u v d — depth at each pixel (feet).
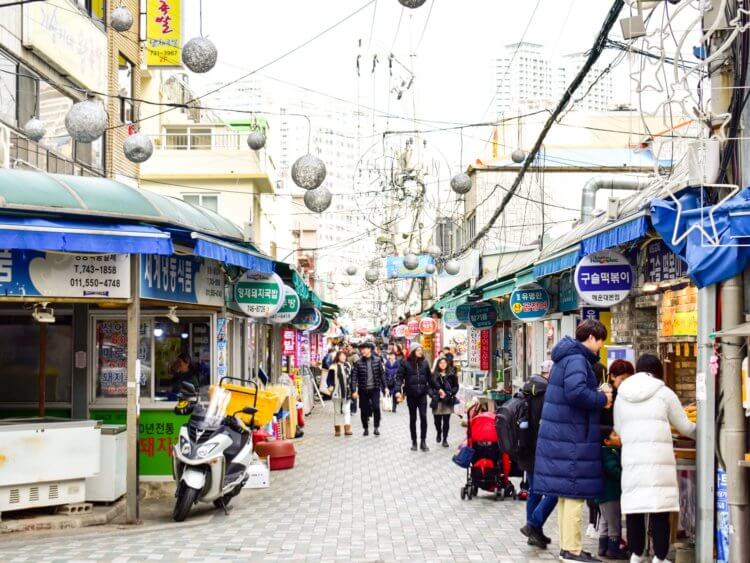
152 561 27.32
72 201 31.30
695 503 26.09
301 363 102.83
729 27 22.67
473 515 35.94
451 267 79.92
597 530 31.14
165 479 44.09
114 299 33.71
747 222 22.81
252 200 113.29
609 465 27.53
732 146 24.56
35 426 33.60
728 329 24.25
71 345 44.45
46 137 50.01
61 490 34.35
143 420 44.34
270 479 46.98
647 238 37.47
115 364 44.32
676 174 32.22
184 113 120.67
